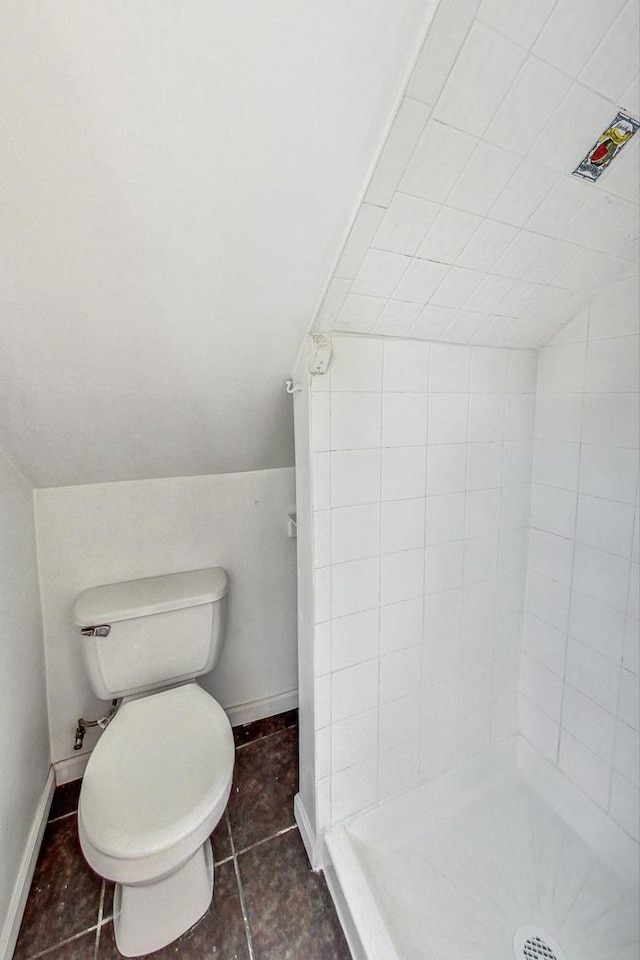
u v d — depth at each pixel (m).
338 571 1.07
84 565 1.37
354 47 0.52
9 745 1.08
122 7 0.45
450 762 1.38
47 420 1.05
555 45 0.56
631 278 1.02
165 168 0.60
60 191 0.60
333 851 1.12
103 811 0.95
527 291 1.01
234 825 1.32
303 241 0.75
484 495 1.26
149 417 1.13
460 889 1.12
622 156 0.74
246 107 0.55
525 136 0.67
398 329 1.00
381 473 1.08
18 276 0.71
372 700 1.19
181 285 0.78
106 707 1.48
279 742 1.63
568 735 1.31
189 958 1.01
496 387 1.22
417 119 0.60
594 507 1.17
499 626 1.39
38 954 1.02
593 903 1.09
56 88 0.50
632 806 1.14
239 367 1.02
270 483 1.57
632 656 1.11
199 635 1.37
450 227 0.78
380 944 0.92
